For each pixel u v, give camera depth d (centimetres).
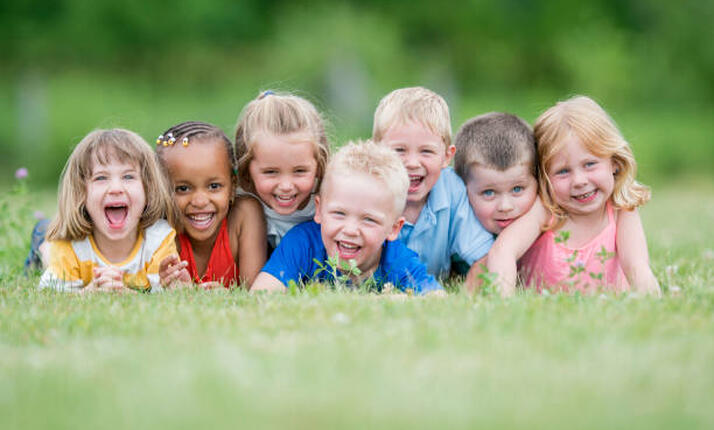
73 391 348
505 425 312
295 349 408
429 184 689
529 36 4031
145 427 312
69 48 3625
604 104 3834
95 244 645
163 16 3744
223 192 668
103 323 473
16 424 318
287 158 653
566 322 464
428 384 354
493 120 706
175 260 640
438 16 3984
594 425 314
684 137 3350
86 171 623
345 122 3366
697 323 471
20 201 941
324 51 3531
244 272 691
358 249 630
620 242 694
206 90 3691
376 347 409
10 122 3200
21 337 448
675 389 351
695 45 4078
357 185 616
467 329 448
